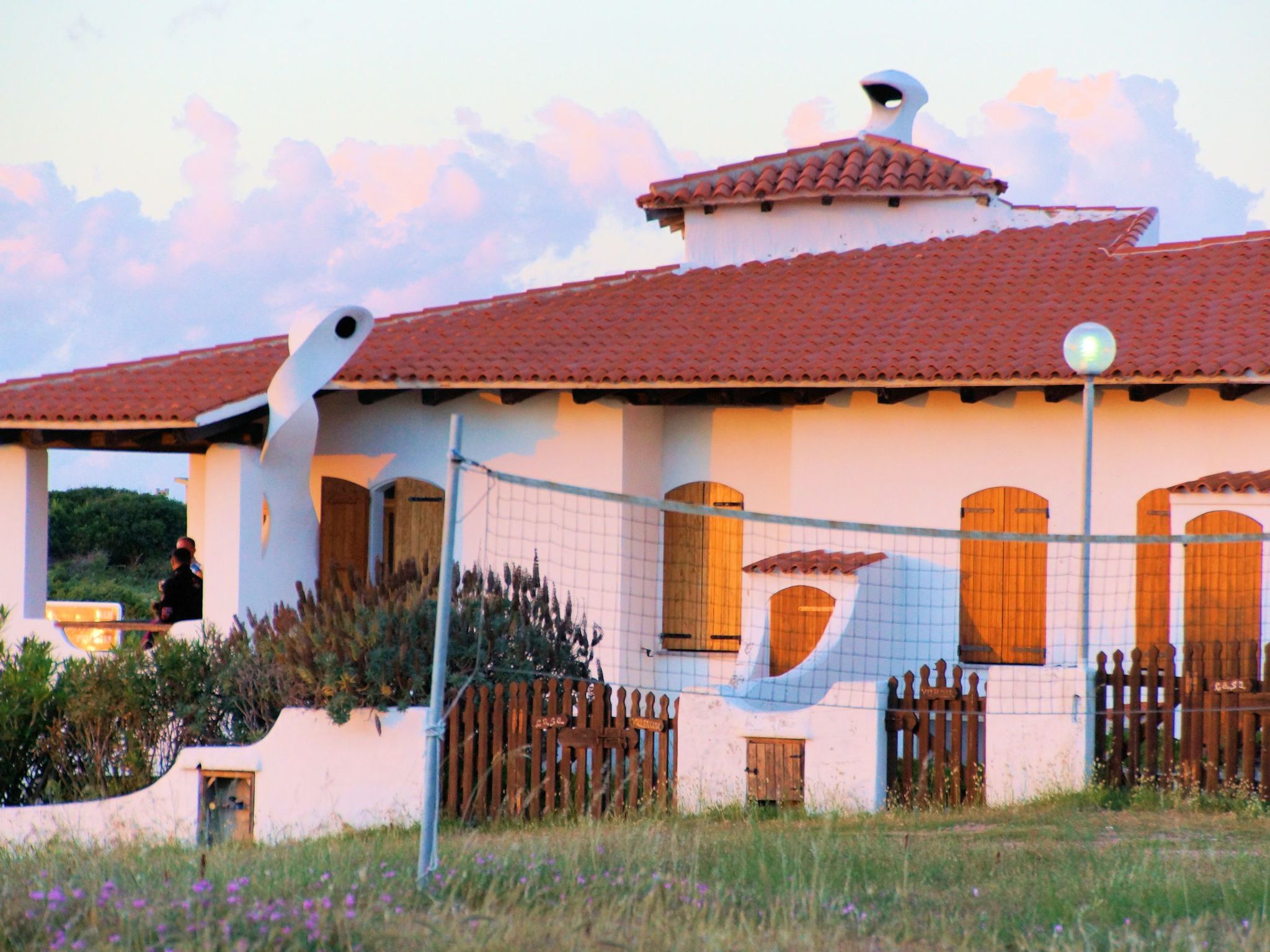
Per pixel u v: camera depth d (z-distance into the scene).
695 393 29.11
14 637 28.89
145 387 29.67
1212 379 24.48
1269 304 26.94
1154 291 28.77
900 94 37.31
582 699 20.75
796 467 28.58
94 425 28.05
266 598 29.28
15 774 23.69
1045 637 26.89
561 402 29.67
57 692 24.33
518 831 19.55
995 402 27.47
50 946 10.99
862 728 20.42
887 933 12.94
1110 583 26.56
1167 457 26.25
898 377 26.28
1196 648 20.28
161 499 75.44
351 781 21.27
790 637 26.72
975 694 20.89
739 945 12.15
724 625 29.73
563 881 14.17
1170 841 17.55
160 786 21.91
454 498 14.92
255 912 11.92
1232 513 24.45
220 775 21.72
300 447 29.20
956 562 27.42
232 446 28.66
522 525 29.84
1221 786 20.11
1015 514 27.25
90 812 22.02
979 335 27.59
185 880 14.06
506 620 22.36
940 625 27.39
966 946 12.35
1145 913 13.66
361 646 21.44
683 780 20.89
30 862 16.56
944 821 19.31
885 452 28.06
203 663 24.00
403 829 20.33
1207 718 20.14
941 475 27.69
